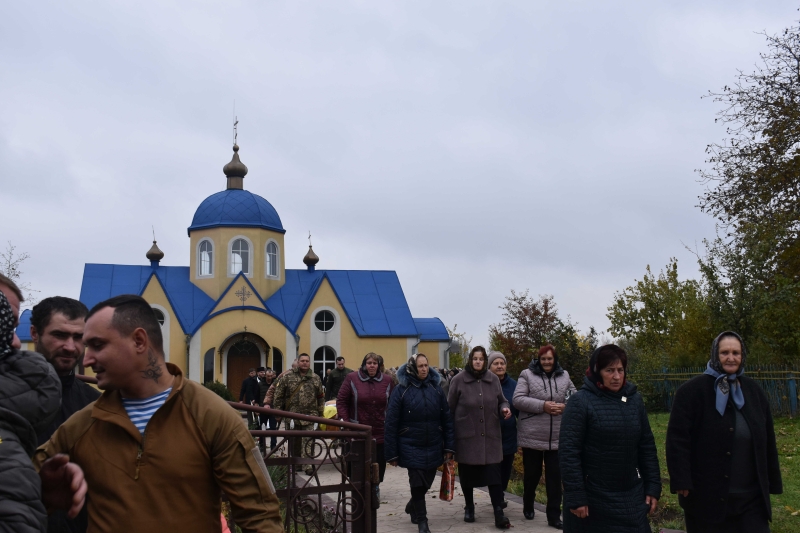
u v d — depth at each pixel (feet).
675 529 26.50
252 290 113.70
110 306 9.60
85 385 13.25
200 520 9.66
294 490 20.40
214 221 122.11
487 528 27.53
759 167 82.17
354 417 35.86
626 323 133.59
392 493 36.78
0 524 7.39
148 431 9.60
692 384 18.76
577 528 17.67
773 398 69.36
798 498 31.91
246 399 65.98
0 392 7.97
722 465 18.04
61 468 9.20
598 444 17.49
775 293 74.64
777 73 81.05
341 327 117.29
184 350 110.32
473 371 28.35
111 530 9.41
